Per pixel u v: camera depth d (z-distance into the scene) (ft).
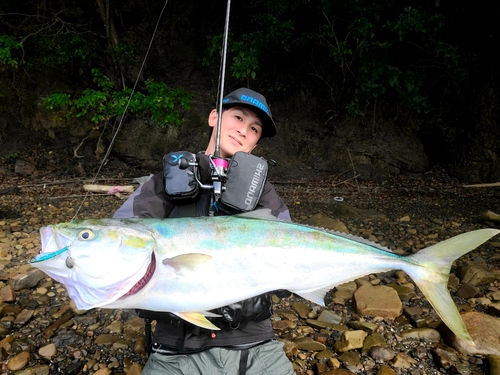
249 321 3.48
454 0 15.16
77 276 2.88
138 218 3.18
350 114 15.35
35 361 4.60
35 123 15.51
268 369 3.37
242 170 3.56
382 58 14.34
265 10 15.88
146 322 3.74
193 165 3.62
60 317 5.47
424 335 5.08
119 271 2.90
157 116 14.24
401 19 13.35
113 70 15.75
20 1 15.65
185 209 3.67
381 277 6.95
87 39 15.44
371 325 5.24
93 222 3.00
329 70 16.01
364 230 9.64
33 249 8.00
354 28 14.38
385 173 14.88
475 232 3.41
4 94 15.34
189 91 16.22
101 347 4.86
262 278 3.28
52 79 15.76
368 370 4.52
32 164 14.69
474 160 14.56
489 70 14.74
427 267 3.44
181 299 3.10
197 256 3.07
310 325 5.39
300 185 13.94
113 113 14.37
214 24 16.70
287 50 15.25
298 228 3.42
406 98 14.38
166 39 16.39
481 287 6.52
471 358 4.65
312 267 3.39
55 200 11.76
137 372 4.32
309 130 15.89
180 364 3.36
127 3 15.89
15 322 5.31
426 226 10.03
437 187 13.94
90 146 15.53
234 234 3.25
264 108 4.18
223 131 4.25
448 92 15.39
